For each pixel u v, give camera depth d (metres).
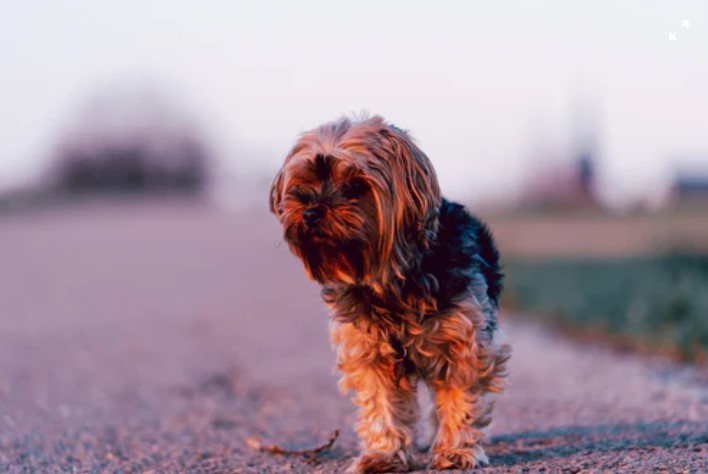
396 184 6.31
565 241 29.94
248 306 19.67
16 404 9.74
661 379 10.48
